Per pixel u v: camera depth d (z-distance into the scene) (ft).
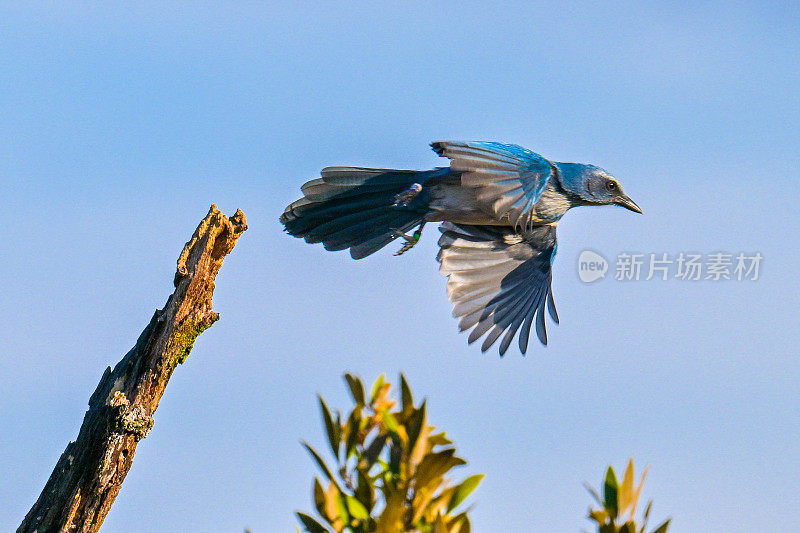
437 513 17.39
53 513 32.99
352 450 18.58
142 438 33.76
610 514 17.95
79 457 33.40
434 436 18.84
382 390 19.17
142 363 34.45
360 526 18.01
